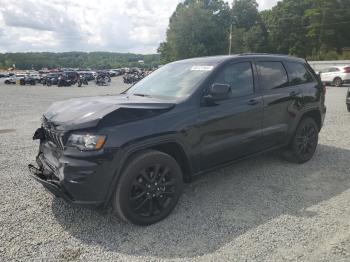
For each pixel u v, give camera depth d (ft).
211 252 9.99
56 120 11.42
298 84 17.70
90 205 10.66
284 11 254.27
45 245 10.42
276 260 9.54
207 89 13.35
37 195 14.12
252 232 11.08
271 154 19.74
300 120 17.79
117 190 10.99
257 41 260.62
